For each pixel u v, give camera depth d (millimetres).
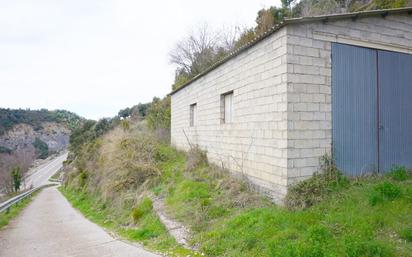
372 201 4969
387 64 6965
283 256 3732
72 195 20219
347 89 6461
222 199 6949
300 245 3770
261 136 6945
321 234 4074
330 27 6316
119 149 13539
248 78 7621
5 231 8273
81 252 5445
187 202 7441
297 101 5996
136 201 9656
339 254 3543
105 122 36594
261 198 6570
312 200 5516
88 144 25750
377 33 6828
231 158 8695
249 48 7562
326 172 6066
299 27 6051
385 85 6898
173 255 4836
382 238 3943
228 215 6113
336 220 4559
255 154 7250
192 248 5043
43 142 80500
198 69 24500
